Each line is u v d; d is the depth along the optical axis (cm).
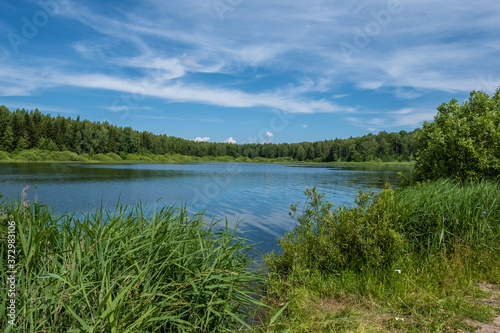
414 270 459
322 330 327
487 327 314
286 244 536
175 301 299
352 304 391
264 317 387
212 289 329
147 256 318
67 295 243
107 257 293
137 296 252
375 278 440
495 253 496
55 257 285
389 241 475
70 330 212
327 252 503
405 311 361
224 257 376
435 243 525
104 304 223
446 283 419
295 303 395
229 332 312
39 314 238
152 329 264
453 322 321
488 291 404
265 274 505
